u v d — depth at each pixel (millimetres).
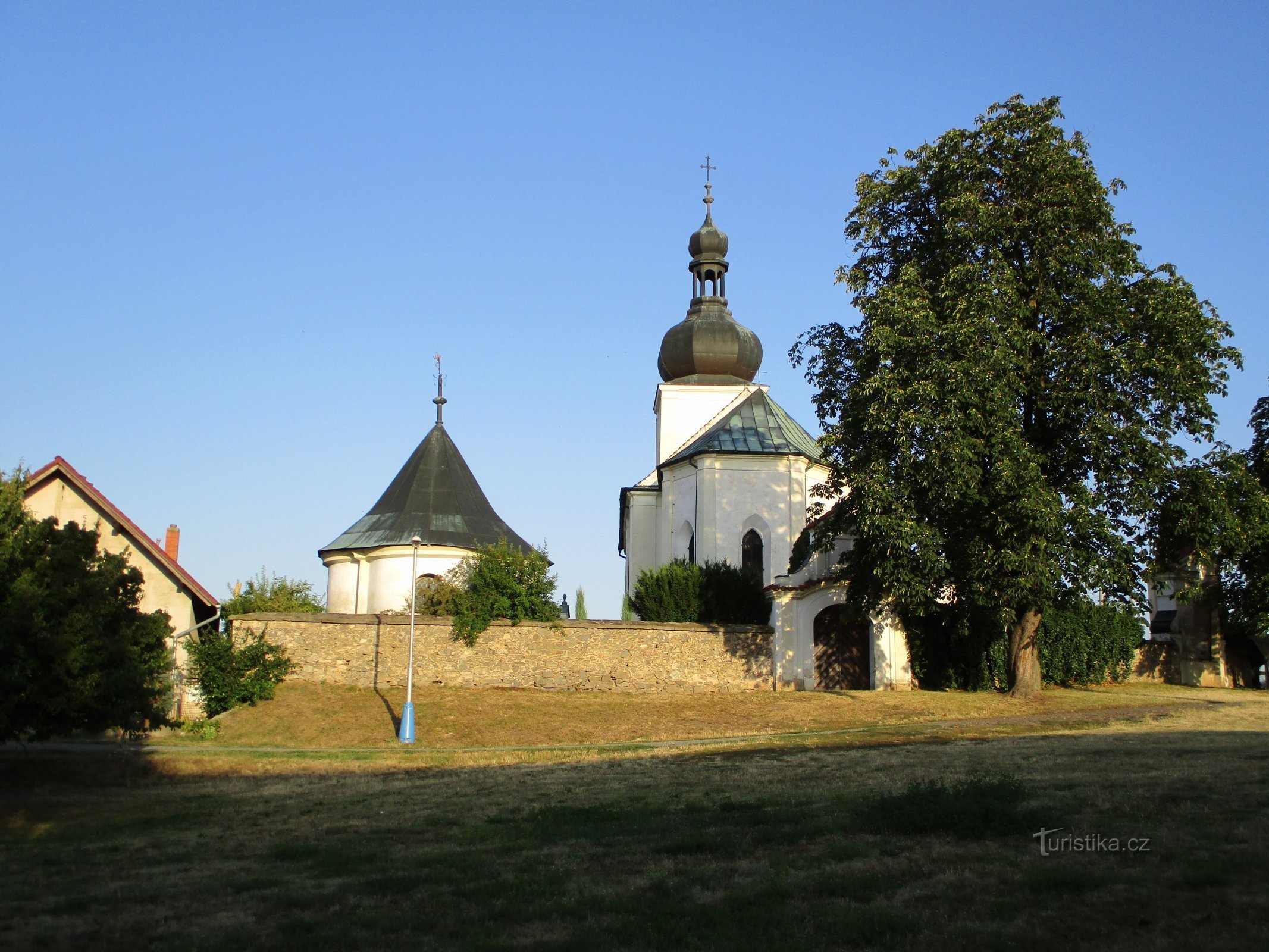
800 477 46625
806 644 40469
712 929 11320
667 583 42219
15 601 22688
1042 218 32219
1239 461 34750
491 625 39156
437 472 51656
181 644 36906
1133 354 31766
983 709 35406
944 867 13203
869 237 35500
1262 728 27719
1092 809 15898
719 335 57562
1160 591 37250
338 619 38406
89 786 25422
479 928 11656
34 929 12250
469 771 25906
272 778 25969
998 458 31125
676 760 26516
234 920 12328
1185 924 10602
